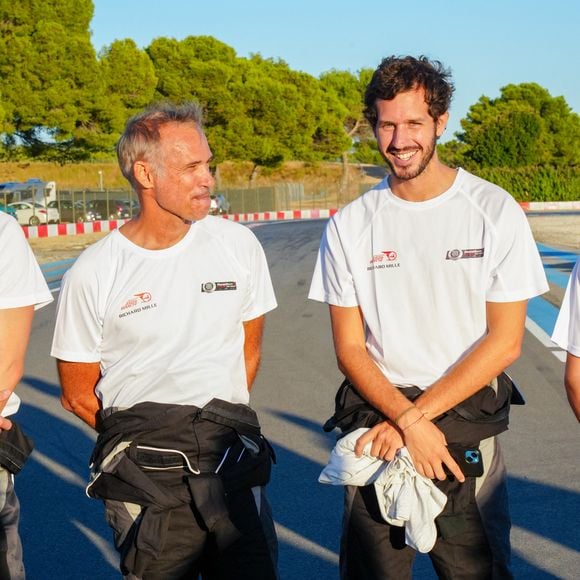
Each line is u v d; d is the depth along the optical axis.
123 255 2.80
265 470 2.82
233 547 2.77
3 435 2.84
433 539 2.71
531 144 84.31
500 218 2.74
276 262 20.12
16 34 46.03
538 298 12.64
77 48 46.41
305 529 4.59
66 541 4.58
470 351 2.82
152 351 2.78
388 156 2.76
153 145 2.69
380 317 2.86
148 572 2.73
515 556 4.19
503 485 2.87
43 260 21.44
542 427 6.23
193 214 2.74
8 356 2.81
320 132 77.44
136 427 2.73
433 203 2.80
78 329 2.83
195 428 2.73
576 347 2.65
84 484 5.43
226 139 64.50
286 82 74.00
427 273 2.80
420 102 2.69
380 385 2.79
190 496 2.70
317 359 8.92
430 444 2.69
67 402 2.96
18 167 67.00
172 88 61.09
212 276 2.81
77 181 68.12
